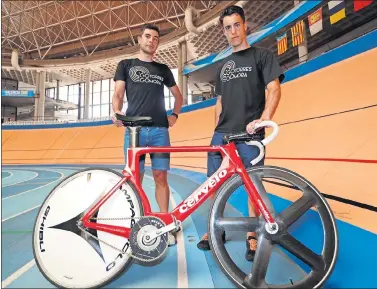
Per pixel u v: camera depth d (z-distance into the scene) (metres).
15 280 1.85
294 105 6.48
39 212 1.75
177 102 3.12
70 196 1.80
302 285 1.56
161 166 2.65
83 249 1.71
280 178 1.79
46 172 11.95
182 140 13.16
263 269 1.61
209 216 1.76
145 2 24.64
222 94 2.49
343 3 9.16
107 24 29.44
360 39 4.98
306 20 13.10
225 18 2.41
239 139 1.88
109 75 33.50
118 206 1.78
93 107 37.28
